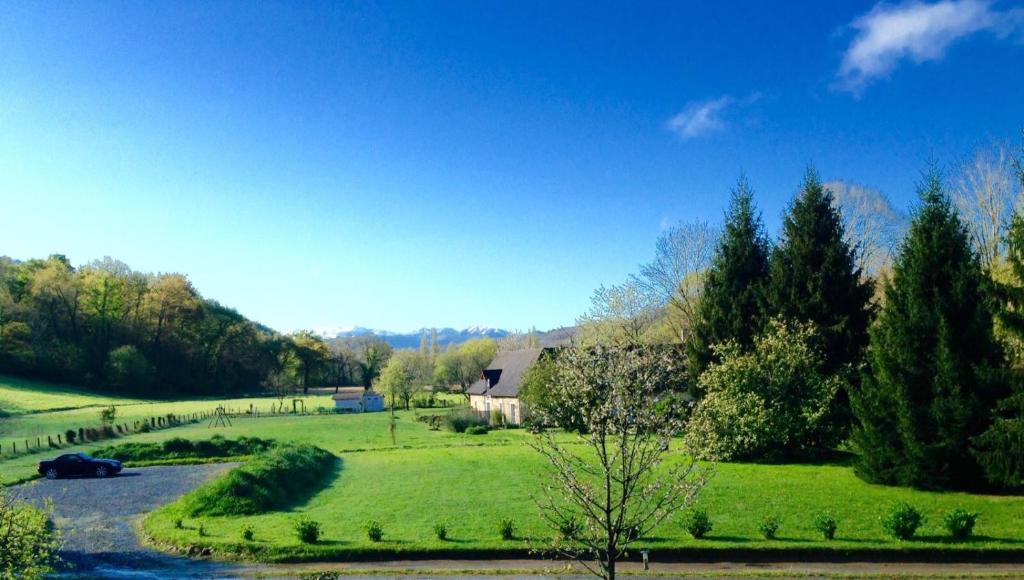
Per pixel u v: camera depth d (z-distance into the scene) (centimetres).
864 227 5484
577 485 1193
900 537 1997
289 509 2680
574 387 1233
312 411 9544
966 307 2730
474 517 2378
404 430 6525
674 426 1211
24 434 5841
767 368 3622
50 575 1856
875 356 2984
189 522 2422
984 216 4472
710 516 2311
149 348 11612
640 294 6381
